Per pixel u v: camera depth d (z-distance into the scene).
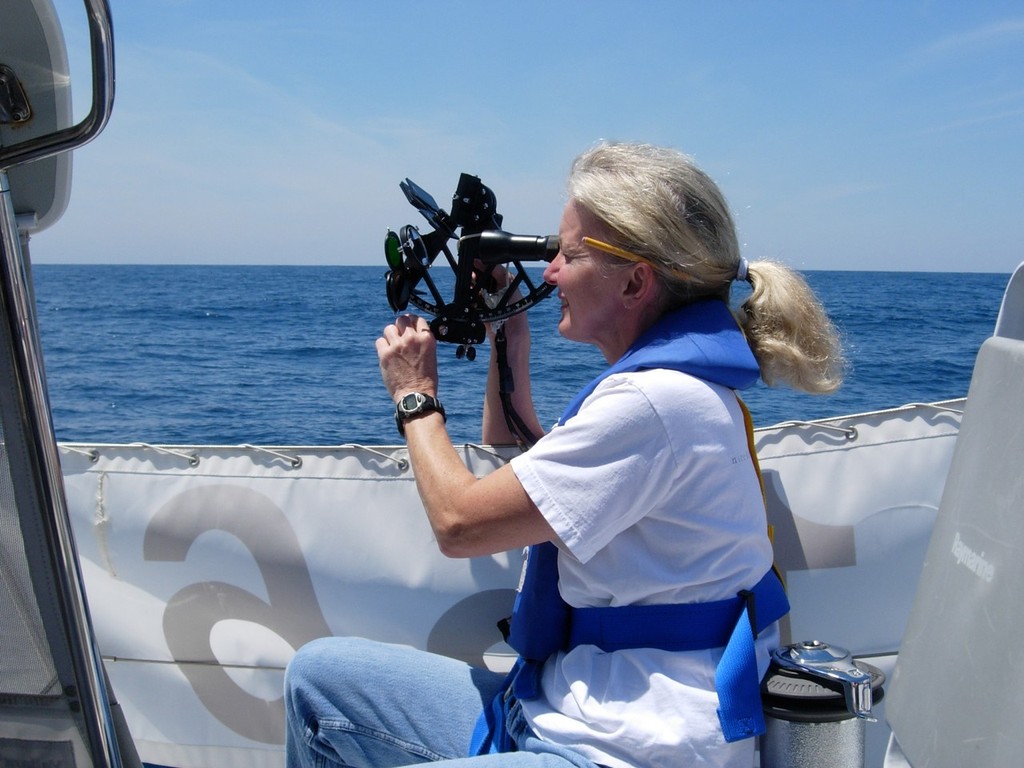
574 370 9.10
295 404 12.40
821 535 1.99
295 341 21.27
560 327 1.68
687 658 1.46
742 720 1.39
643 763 1.40
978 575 1.26
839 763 1.42
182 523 2.12
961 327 24.55
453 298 1.91
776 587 1.59
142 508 2.13
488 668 2.06
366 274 79.88
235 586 2.12
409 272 1.84
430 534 2.06
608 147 1.61
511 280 2.03
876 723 2.02
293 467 2.10
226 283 59.03
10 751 1.10
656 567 1.48
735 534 1.49
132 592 2.16
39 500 1.00
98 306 34.97
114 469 2.15
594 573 1.51
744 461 1.51
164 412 11.94
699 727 1.40
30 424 0.98
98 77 0.87
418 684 1.74
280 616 2.11
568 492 1.43
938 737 1.28
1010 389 1.28
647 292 1.58
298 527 2.09
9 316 0.95
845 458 2.01
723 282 1.62
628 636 1.50
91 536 2.15
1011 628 1.16
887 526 1.99
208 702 2.16
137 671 2.19
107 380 14.80
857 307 32.19
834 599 2.00
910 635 1.44
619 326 1.63
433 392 1.72
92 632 1.07
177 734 2.19
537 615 1.58
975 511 1.31
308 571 2.09
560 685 1.51
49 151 0.91
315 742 1.75
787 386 1.66
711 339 1.51
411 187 1.79
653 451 1.44
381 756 1.73
